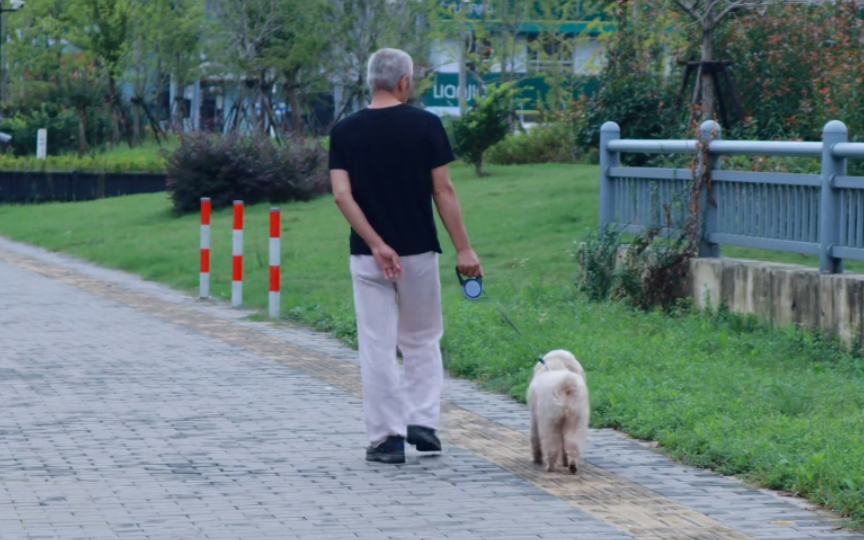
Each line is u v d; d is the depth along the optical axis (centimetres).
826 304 1219
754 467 764
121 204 3719
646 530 640
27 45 6375
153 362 1212
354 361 1238
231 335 1425
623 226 1600
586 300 1527
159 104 6606
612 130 1638
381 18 5409
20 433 867
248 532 628
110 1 5997
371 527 641
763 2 2505
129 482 732
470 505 689
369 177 777
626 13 2892
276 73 5600
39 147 5006
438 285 797
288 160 3266
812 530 643
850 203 1225
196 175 3212
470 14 6003
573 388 757
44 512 662
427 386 805
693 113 2308
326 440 860
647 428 877
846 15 2497
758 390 990
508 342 1234
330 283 1892
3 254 2609
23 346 1310
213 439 857
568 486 736
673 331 1300
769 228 1352
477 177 3269
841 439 812
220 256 2298
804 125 2445
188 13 6169
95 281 2080
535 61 6134
